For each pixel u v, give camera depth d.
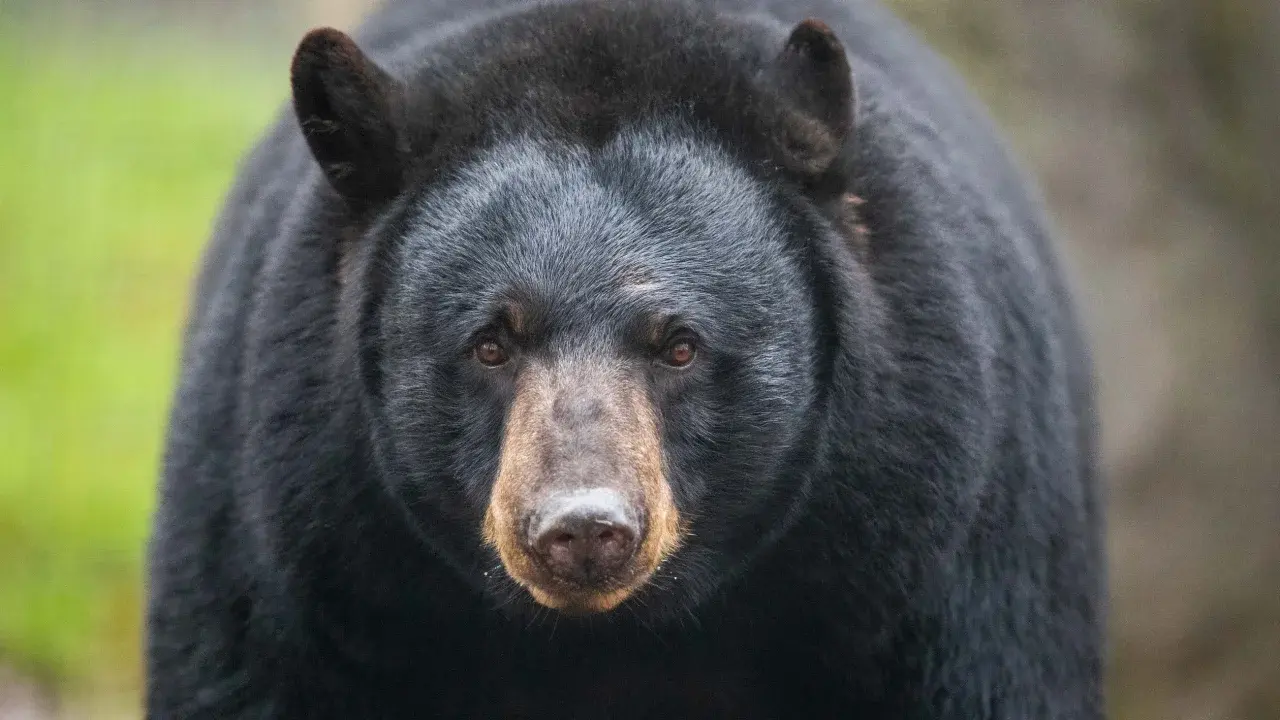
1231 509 16.31
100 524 19.91
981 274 10.41
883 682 10.30
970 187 10.93
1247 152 16.19
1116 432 16.53
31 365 22.88
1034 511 10.62
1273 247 16.12
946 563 10.04
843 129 9.74
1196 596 16.38
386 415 9.73
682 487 9.52
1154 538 16.52
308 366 9.81
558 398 9.08
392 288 9.70
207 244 12.57
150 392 22.77
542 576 8.91
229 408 10.34
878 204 9.95
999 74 17.17
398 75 10.40
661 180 9.58
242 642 10.38
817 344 9.75
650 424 9.25
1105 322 16.64
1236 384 16.30
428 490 9.66
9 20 37.31
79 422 21.77
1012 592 10.50
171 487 10.74
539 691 10.55
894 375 9.71
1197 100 16.36
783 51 9.92
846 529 9.90
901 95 11.19
